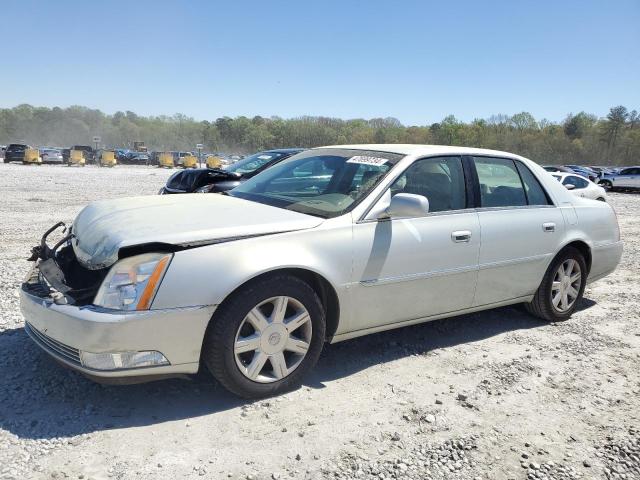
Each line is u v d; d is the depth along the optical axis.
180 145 154.88
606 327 5.01
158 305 2.90
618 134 113.75
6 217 10.83
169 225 3.21
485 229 4.25
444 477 2.66
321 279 3.46
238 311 3.10
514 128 126.62
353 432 3.01
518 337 4.63
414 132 133.00
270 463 2.69
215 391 3.39
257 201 4.09
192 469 2.61
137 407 3.15
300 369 3.43
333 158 4.38
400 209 3.60
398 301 3.84
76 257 3.42
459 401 3.43
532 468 2.77
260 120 158.12
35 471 2.52
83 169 40.22
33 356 3.75
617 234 5.49
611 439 3.07
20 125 157.75
